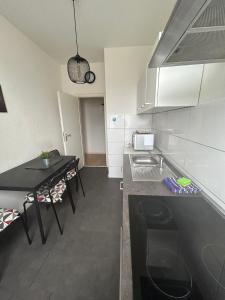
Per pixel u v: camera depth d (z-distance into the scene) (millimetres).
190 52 729
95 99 5043
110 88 2859
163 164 1719
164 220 803
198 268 545
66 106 3164
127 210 889
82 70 1897
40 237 1727
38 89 2615
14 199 2051
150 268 537
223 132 862
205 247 642
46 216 2096
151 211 879
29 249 1573
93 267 1388
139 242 653
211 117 970
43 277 1307
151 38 2424
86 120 5238
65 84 3635
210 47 675
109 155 3201
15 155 2062
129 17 1923
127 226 754
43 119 2758
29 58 2369
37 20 1945
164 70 1131
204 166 1063
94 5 1711
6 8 1724
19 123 2145
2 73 1858
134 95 2863
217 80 966
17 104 2105
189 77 1120
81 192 2742
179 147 1517
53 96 3156
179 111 1503
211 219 817
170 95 1164
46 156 2031
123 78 2811
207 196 1021
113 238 1715
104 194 2666
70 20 1963
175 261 570
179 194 1064
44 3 1663
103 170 3832
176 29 532
